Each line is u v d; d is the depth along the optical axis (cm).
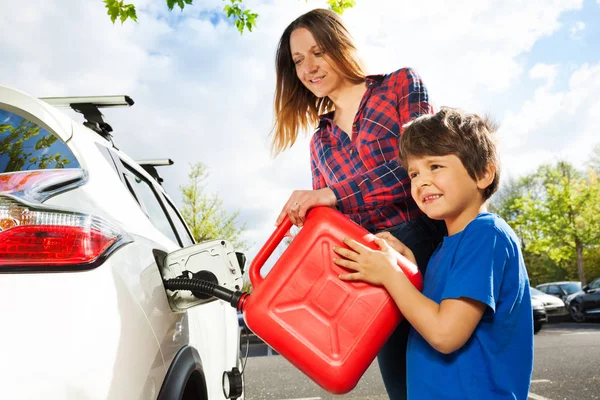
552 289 1612
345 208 146
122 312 94
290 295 120
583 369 529
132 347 94
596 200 2598
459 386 113
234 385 187
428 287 125
